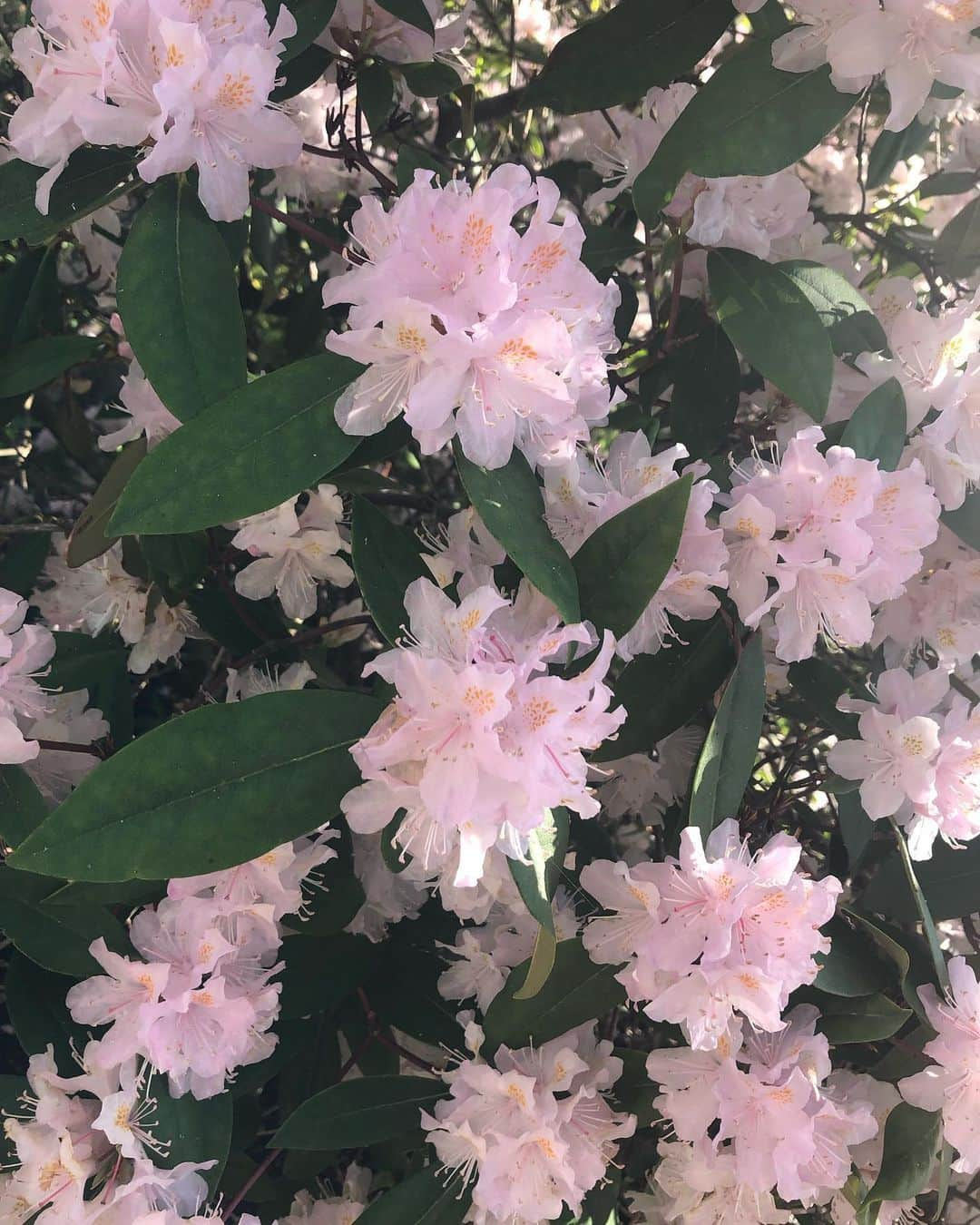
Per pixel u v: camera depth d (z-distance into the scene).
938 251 0.64
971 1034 0.48
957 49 0.46
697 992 0.42
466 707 0.34
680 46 0.56
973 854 0.55
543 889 0.38
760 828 0.60
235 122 0.40
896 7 0.45
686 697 0.49
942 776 0.50
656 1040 0.59
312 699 0.40
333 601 0.79
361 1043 0.60
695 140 0.48
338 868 0.53
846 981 0.49
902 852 0.50
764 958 0.42
